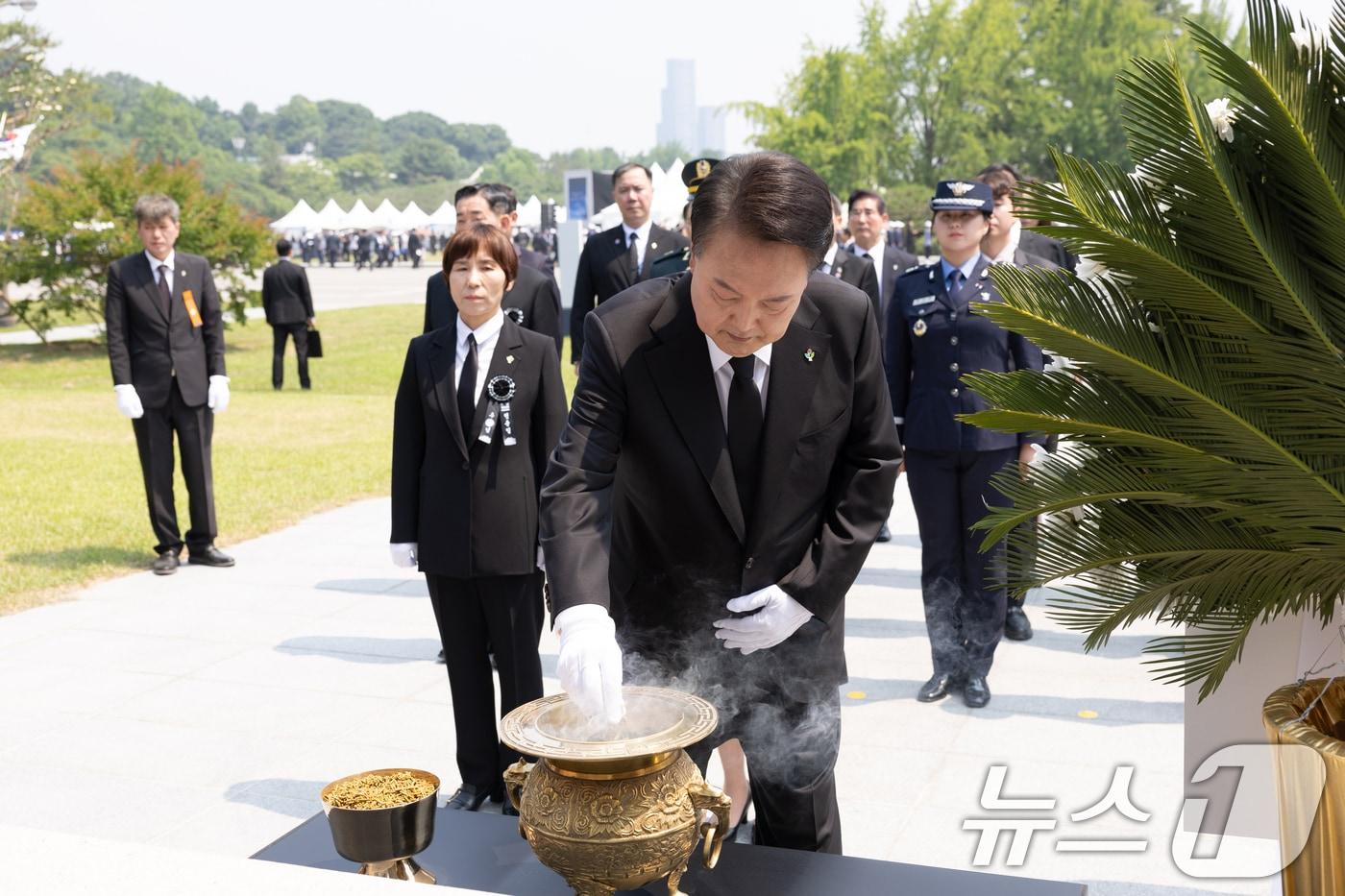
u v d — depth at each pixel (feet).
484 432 11.51
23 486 31.37
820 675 7.83
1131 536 8.23
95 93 107.04
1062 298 7.73
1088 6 142.82
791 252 5.79
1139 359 7.50
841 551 7.20
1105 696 15.15
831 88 142.00
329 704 15.34
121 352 21.85
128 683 16.22
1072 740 13.64
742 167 5.87
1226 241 7.18
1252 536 7.96
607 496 7.03
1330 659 8.92
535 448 11.90
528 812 5.24
